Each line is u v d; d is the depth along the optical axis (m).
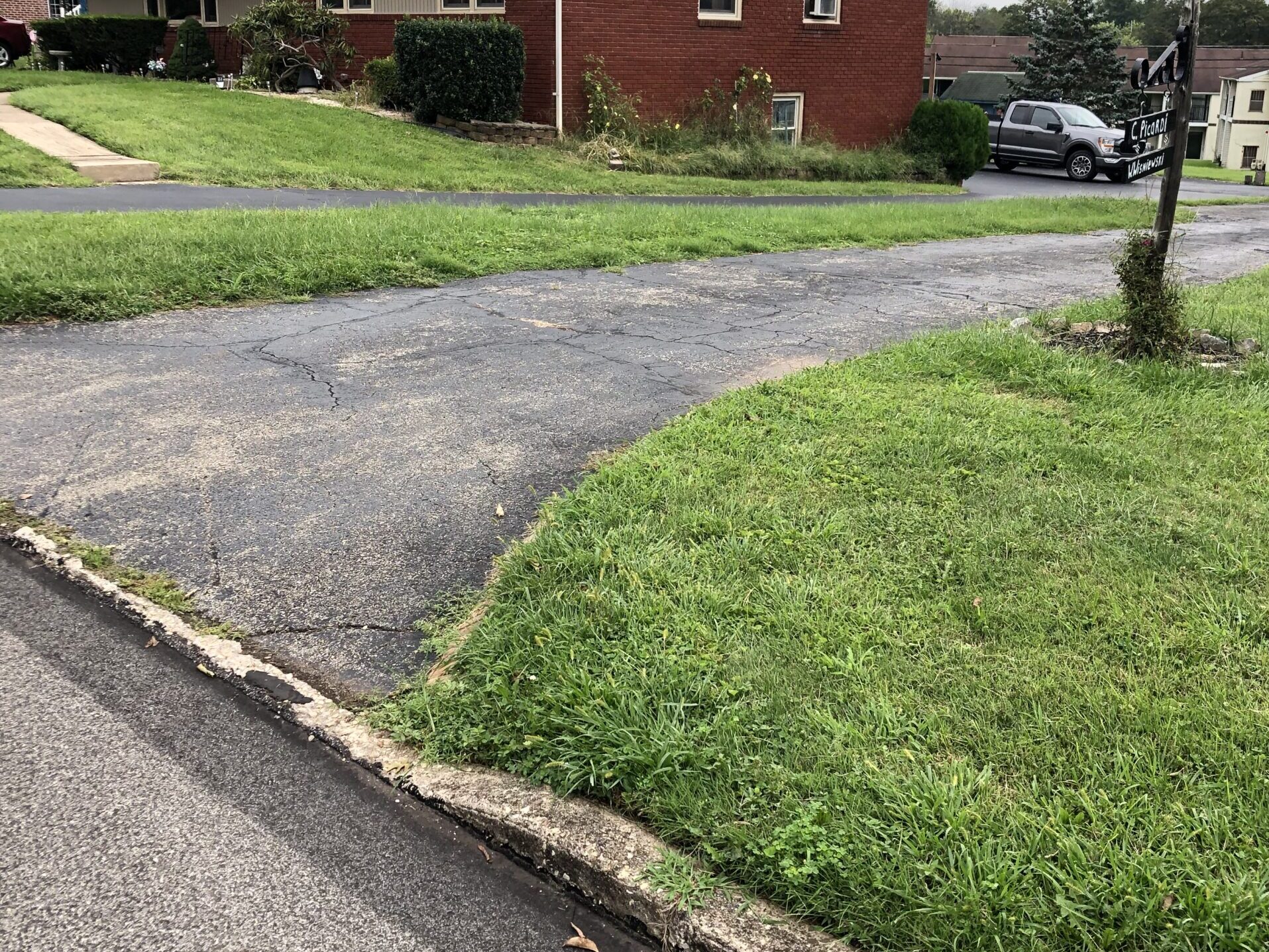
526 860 2.71
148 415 5.39
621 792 2.82
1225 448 5.20
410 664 3.46
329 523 4.32
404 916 2.51
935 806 2.61
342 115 19.17
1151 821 2.58
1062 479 4.80
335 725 3.15
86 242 8.55
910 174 23.72
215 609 3.71
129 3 26.69
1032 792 2.70
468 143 18.98
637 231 11.81
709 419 5.57
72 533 4.14
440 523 4.37
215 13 25.31
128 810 2.79
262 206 11.98
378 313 7.85
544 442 5.30
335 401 5.77
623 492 4.52
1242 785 2.73
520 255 10.16
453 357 6.77
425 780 2.92
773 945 2.35
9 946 2.35
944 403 5.88
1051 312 8.46
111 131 15.20
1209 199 24.03
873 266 11.38
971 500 4.54
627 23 21.17
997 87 56.53
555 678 3.20
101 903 2.48
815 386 6.21
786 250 12.18
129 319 7.25
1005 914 2.31
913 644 3.40
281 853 2.68
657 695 3.09
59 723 3.11
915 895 2.38
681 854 2.61
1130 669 3.27
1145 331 6.85
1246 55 77.00
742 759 2.83
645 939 2.48
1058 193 22.92
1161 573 3.88
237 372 6.19
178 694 3.27
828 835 2.54
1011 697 3.11
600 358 6.95
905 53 25.06
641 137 21.25
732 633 3.44
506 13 21.05
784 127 24.14
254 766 2.98
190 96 19.11
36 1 31.00
